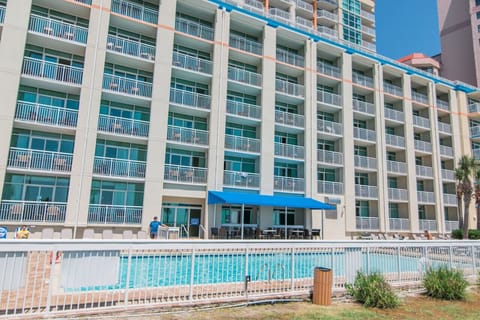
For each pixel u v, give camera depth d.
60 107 20.14
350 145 29.78
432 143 35.03
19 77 18.55
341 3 42.84
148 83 22.77
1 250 6.12
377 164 31.11
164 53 23.05
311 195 27.09
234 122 26.59
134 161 21.52
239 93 27.48
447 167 37.09
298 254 9.28
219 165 23.80
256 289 8.56
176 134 23.27
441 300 9.09
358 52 32.12
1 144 17.64
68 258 6.68
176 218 23.39
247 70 27.97
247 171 26.73
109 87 21.55
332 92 31.69
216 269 8.18
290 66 28.41
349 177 29.17
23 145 19.66
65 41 20.23
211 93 24.58
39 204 18.50
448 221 34.25
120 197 21.72
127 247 7.18
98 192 21.16
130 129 21.75
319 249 9.46
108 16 21.62
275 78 27.83
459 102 38.06
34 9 20.88
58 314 6.41
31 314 6.23
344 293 9.08
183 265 7.90
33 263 8.48
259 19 27.36
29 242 6.34
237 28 27.94
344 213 28.34
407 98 34.38
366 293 8.48
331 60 32.50
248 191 25.27
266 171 25.59
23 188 19.17
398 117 33.59
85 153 19.72
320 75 29.73
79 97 21.45
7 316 6.09
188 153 24.59
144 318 6.61
